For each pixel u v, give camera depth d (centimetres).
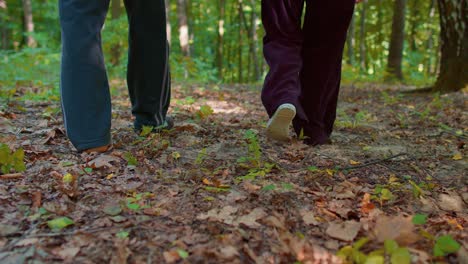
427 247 138
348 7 220
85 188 174
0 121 282
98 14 207
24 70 696
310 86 245
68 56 205
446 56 582
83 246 131
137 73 244
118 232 140
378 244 134
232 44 2183
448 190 198
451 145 285
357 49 1980
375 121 385
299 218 157
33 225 143
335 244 140
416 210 173
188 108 408
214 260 126
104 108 215
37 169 193
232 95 582
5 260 122
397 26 1065
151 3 226
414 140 300
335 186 191
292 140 263
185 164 212
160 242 135
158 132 260
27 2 1424
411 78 1105
